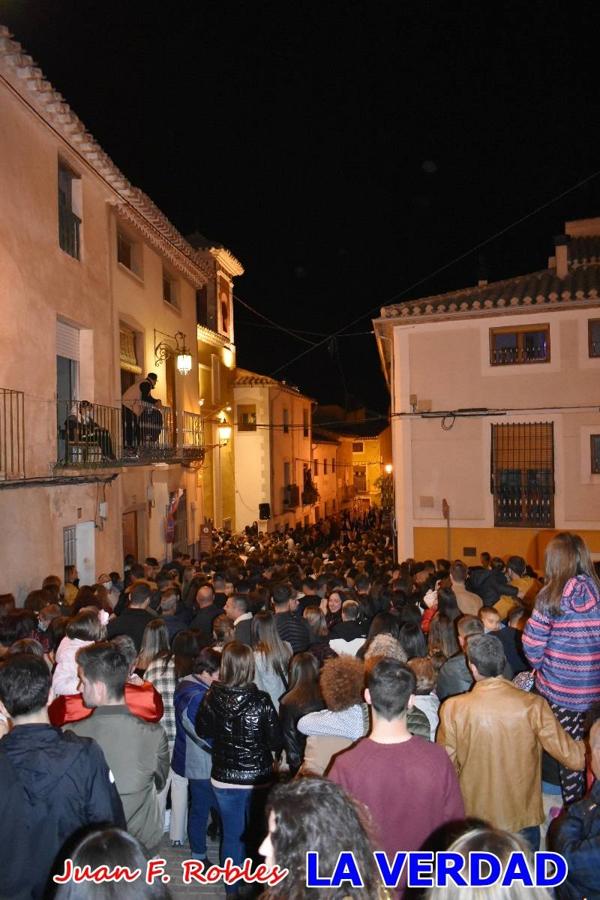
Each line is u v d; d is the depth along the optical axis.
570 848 2.99
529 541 16.59
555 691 4.34
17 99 10.60
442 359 17.12
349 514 52.31
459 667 5.26
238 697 4.55
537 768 3.98
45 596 8.02
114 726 3.96
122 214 15.46
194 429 20.75
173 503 18.02
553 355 16.36
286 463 37.31
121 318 15.38
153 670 5.65
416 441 17.31
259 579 11.03
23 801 3.10
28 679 3.32
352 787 3.19
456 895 2.03
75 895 2.05
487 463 16.84
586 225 21.02
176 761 5.32
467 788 3.97
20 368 10.70
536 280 17.98
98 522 13.28
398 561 17.56
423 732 4.22
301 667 5.05
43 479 10.75
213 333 26.41
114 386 14.68
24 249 10.87
